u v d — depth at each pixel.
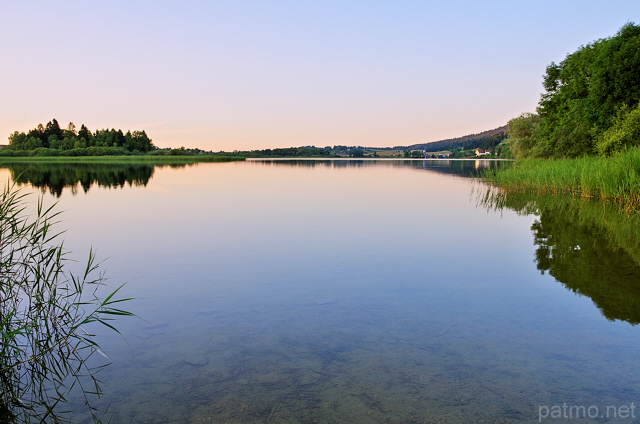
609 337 4.66
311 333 4.83
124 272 7.33
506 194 20.30
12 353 4.47
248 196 19.75
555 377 3.86
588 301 5.79
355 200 18.12
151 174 38.94
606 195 15.82
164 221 12.61
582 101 31.41
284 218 13.16
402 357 4.25
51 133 126.19
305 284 6.64
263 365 4.12
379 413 3.35
